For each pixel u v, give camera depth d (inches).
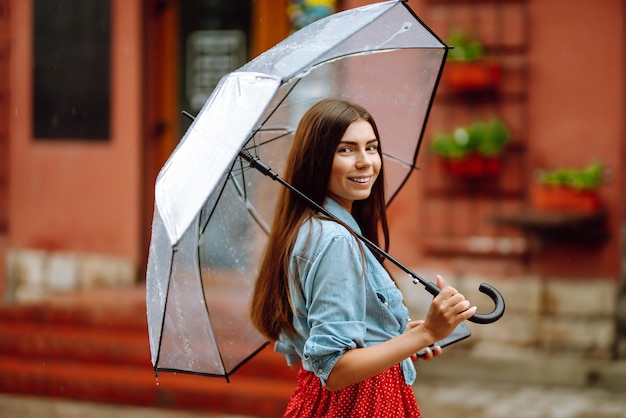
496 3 335.6
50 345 331.3
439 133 342.0
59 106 396.5
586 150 329.1
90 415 294.8
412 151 151.2
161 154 394.6
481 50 332.8
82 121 394.3
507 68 335.6
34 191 401.7
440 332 109.6
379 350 110.0
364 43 129.6
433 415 285.0
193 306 124.8
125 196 388.8
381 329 117.3
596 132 327.9
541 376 323.9
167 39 393.1
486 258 339.0
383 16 128.0
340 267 112.5
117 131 389.1
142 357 318.3
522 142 335.0
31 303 353.1
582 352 325.7
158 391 301.0
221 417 288.5
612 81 326.0
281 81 107.0
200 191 103.8
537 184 328.5
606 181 326.0
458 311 109.0
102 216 392.5
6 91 403.9
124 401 306.0
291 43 122.2
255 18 384.8
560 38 330.6
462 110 340.2
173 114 394.0
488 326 332.8
